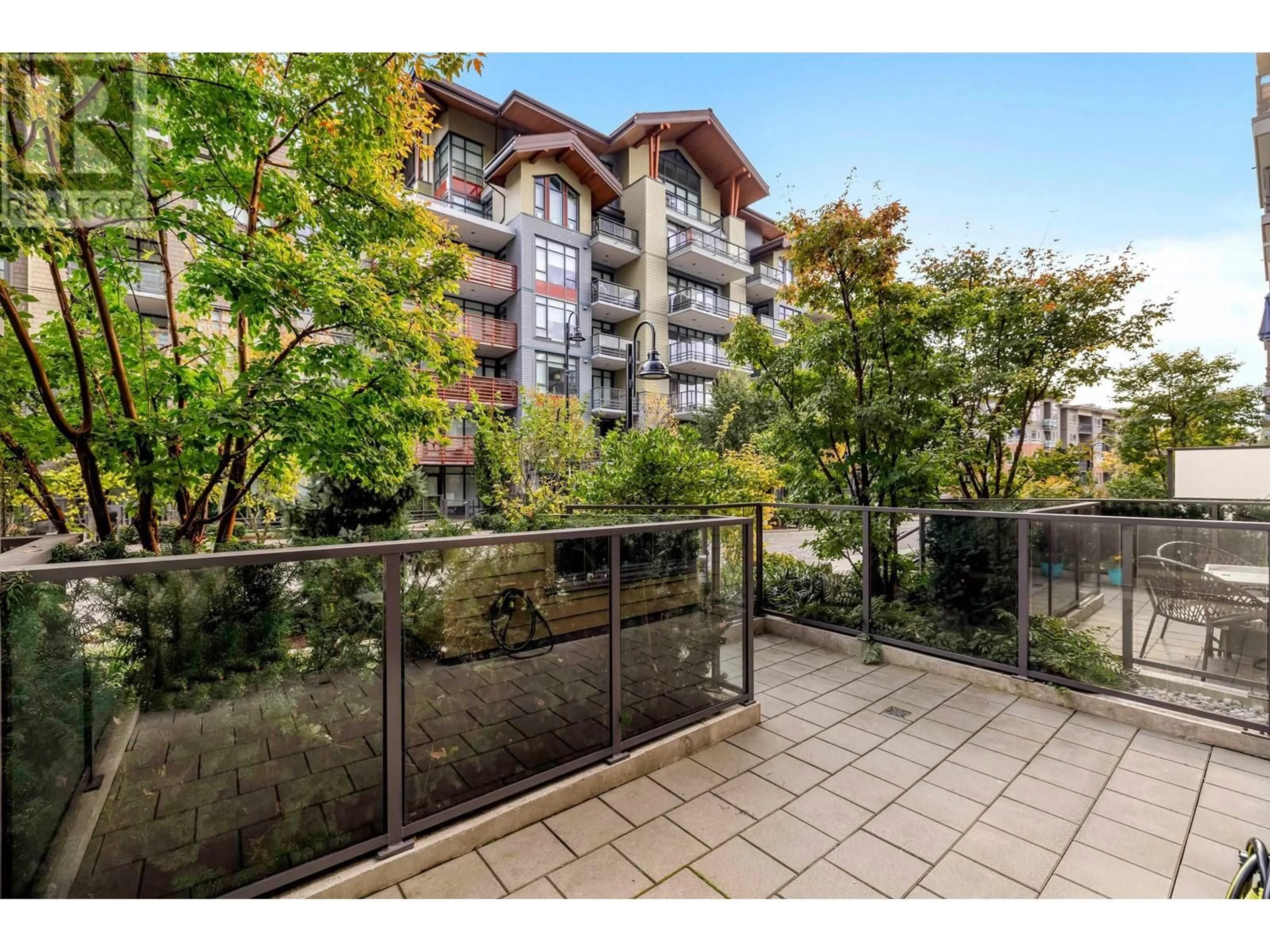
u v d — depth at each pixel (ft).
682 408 65.72
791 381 17.21
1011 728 9.58
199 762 4.99
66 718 4.40
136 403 11.77
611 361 63.62
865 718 9.98
